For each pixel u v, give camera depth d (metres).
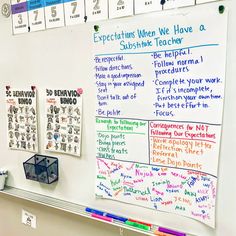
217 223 0.77
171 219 0.84
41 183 1.13
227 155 0.74
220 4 0.71
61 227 1.10
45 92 1.06
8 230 1.29
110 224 0.95
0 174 1.22
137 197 0.89
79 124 0.99
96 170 0.97
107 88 0.91
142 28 0.82
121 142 0.90
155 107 0.83
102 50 0.90
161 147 0.83
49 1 0.99
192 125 0.78
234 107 0.72
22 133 1.15
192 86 0.77
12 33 1.12
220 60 0.72
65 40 0.98
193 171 0.79
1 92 1.19
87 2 0.91
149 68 0.82
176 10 0.77
